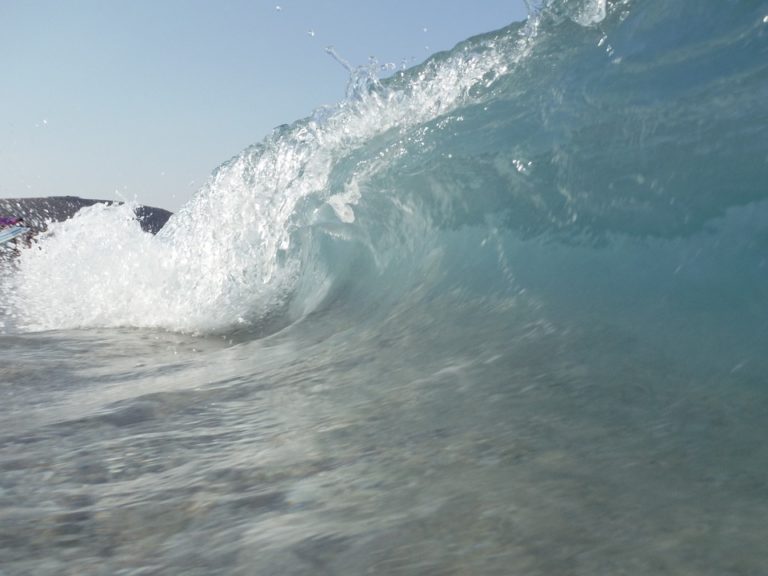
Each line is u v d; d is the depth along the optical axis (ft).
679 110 4.80
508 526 2.23
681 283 4.16
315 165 9.96
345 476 2.83
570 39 6.34
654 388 3.33
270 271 10.27
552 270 5.18
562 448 2.85
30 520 2.64
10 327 10.05
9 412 4.68
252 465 3.08
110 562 2.24
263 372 5.17
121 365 6.41
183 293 10.62
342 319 6.95
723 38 4.77
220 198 11.62
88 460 3.35
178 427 3.85
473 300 5.53
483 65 7.37
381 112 8.77
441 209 6.96
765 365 3.27
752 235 3.95
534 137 6.07
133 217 12.85
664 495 2.34
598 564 1.96
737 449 2.63
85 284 11.88
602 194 5.12
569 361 3.90
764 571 1.84
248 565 2.14
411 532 2.25
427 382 4.08
